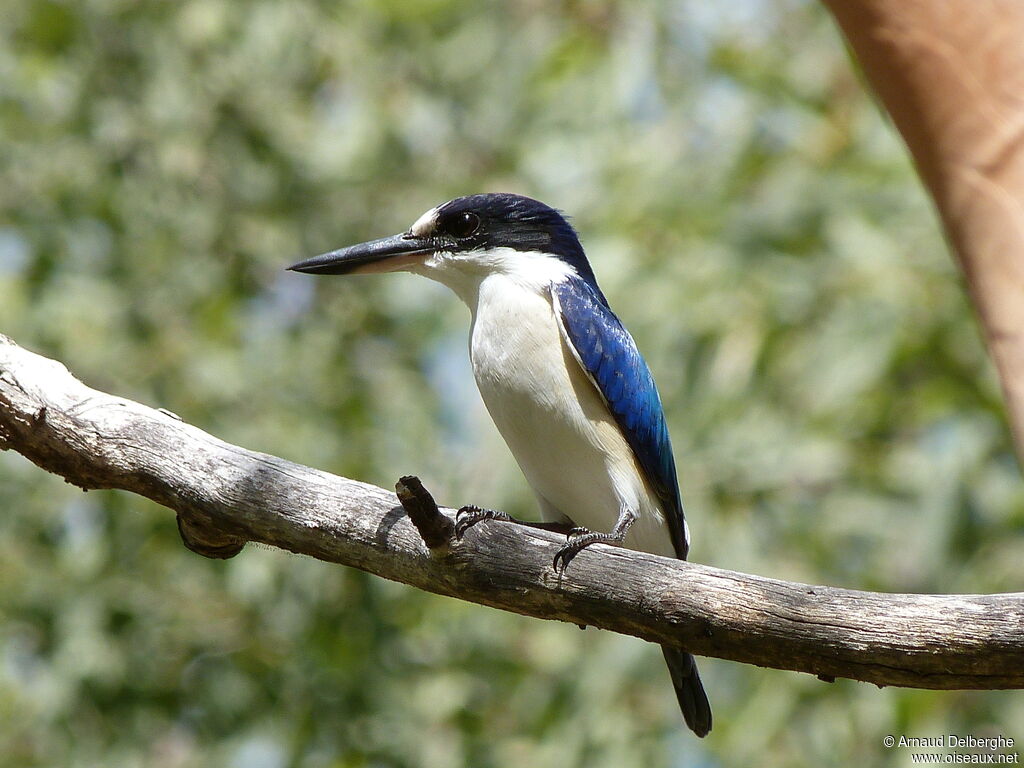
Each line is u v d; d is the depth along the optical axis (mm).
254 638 11938
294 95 13922
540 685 11781
